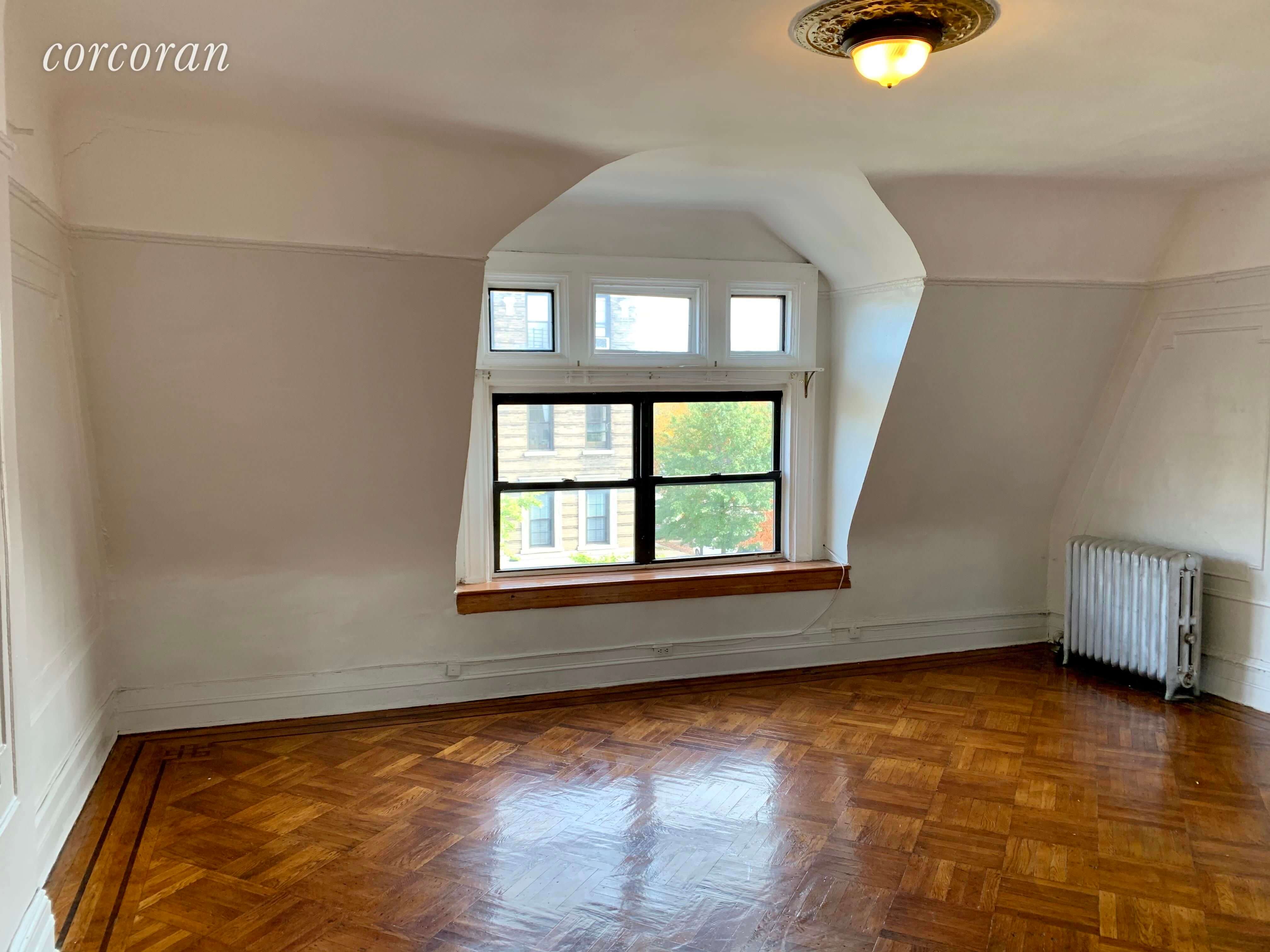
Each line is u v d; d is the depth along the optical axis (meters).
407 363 3.78
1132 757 3.87
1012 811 3.37
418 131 3.19
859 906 2.74
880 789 3.56
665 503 5.10
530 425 4.79
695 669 4.99
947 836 3.18
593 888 2.83
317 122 3.08
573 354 4.68
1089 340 4.84
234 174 3.19
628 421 4.97
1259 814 3.34
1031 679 4.96
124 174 3.08
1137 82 2.81
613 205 4.65
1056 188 4.12
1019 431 5.05
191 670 4.15
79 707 3.39
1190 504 4.69
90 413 3.51
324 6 2.24
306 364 3.64
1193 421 4.64
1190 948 2.53
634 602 4.82
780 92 2.89
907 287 4.43
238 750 3.93
